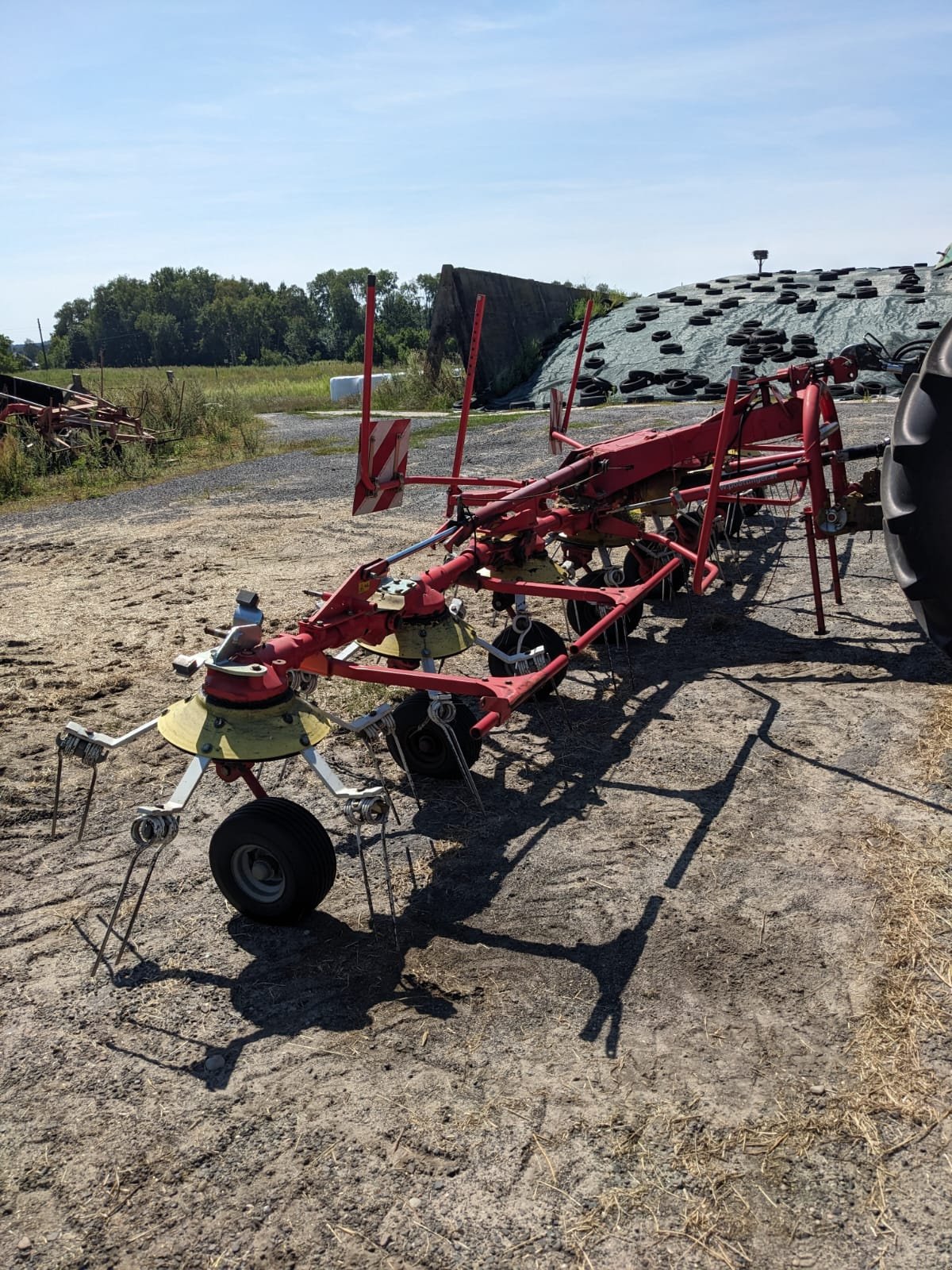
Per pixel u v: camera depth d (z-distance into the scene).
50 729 6.57
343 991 3.84
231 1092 3.35
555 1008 3.66
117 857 4.93
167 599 9.71
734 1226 2.74
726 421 6.24
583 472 7.20
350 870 4.72
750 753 5.64
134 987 3.93
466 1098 3.26
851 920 4.04
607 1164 2.96
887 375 20.08
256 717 4.21
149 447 21.05
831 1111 3.10
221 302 180.75
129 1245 2.80
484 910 4.32
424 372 28.36
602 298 32.75
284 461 19.41
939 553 5.88
